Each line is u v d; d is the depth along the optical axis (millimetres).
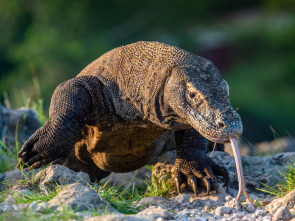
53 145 10164
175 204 9836
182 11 58188
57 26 50625
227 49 61906
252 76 54156
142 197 10492
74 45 46906
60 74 45469
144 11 56500
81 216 7820
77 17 50812
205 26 61969
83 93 10336
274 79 52469
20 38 51188
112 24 55188
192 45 58250
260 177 11430
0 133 14859
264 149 18250
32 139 10258
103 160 11523
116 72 10328
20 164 10438
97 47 48688
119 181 13141
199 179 10539
